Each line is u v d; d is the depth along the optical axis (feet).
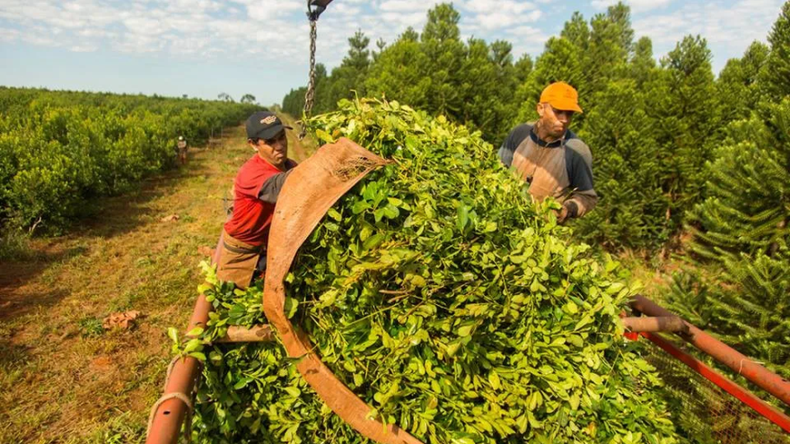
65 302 21.02
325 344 6.19
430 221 6.02
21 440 12.62
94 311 20.31
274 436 6.87
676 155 29.01
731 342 12.64
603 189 29.09
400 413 6.06
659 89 31.17
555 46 34.40
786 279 11.82
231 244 8.59
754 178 13.28
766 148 13.83
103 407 14.06
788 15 14.96
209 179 56.49
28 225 30.50
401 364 6.16
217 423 6.71
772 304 11.94
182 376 6.08
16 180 29.45
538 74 34.45
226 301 7.46
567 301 6.69
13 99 102.63
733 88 36.73
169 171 61.05
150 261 26.55
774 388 7.30
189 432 6.00
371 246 5.87
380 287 6.10
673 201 29.71
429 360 6.12
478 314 5.88
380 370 6.04
